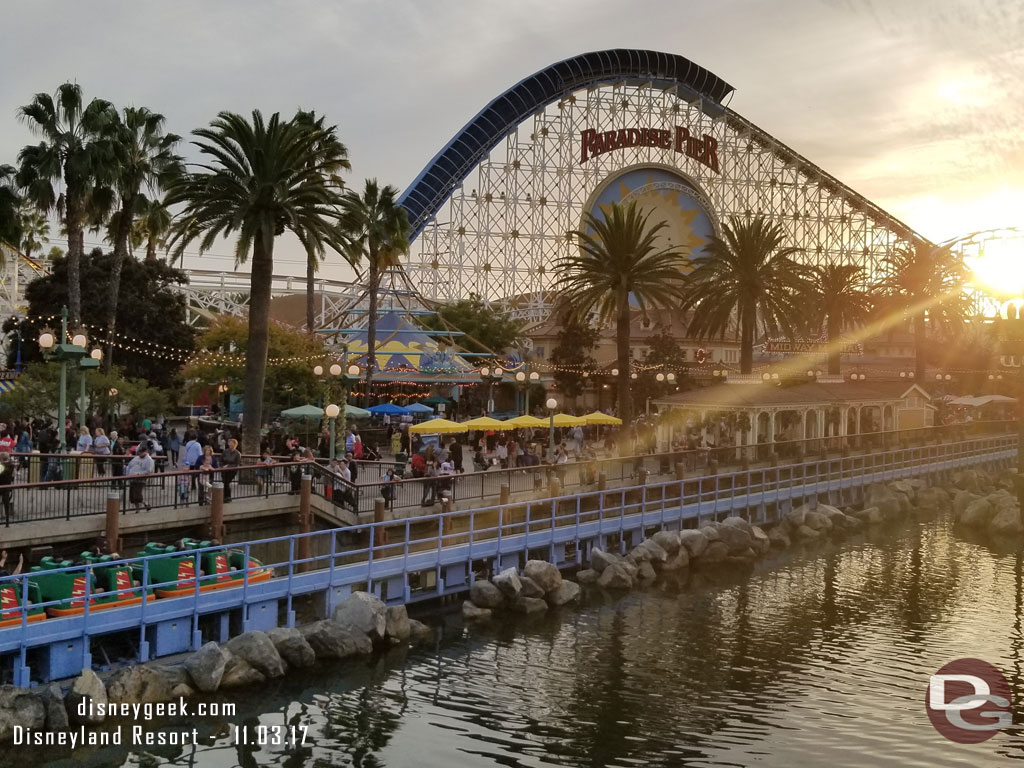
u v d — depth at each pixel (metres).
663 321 117.38
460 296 116.25
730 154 134.00
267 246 40.69
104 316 69.62
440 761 20.69
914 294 87.56
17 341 71.75
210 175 40.91
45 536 28.23
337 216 42.81
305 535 27.78
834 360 85.56
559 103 121.56
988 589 37.47
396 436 54.22
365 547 32.88
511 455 47.25
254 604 26.19
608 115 126.19
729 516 44.69
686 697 24.88
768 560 42.22
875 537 48.31
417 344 76.00
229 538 33.47
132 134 55.84
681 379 92.25
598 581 36.28
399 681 25.30
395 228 65.94
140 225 76.69
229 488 33.97
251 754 20.72
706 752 21.38
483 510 33.75
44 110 49.34
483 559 34.97
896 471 60.47
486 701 24.22
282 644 25.02
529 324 119.69
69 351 35.00
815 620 32.53
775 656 28.47
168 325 74.75
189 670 23.03
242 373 62.88
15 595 22.45
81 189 49.22
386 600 30.50
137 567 25.16
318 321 118.25
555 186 121.12
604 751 21.36
